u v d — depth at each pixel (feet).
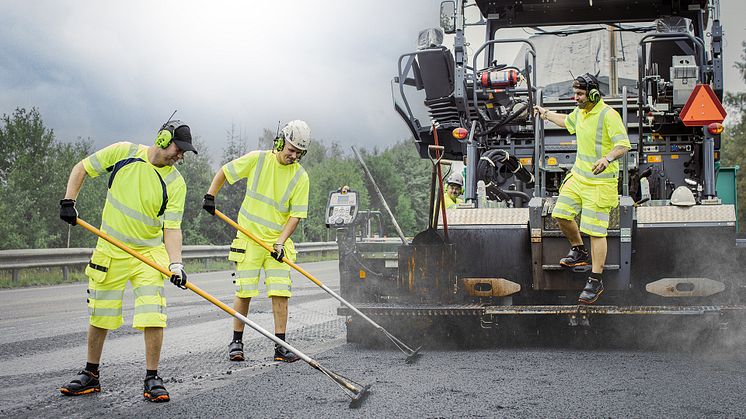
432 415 13.76
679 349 22.03
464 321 22.36
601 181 21.53
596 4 30.86
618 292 22.57
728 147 124.67
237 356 20.85
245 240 22.09
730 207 22.11
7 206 96.17
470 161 25.79
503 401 14.88
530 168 28.35
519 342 23.75
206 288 47.26
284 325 21.83
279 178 22.29
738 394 15.51
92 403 15.23
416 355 20.68
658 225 22.21
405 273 23.30
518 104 27.27
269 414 13.98
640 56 24.88
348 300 24.94
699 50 26.21
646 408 14.26
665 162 27.14
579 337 23.43
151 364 15.75
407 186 160.35
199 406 14.76
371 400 15.05
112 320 16.37
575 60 31.12
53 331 27.30
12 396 15.96
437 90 29.22
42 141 108.88
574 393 15.62
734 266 21.88
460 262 23.50
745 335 21.29
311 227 135.33
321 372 17.40
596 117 21.75
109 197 16.42
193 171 117.50
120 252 16.20
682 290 21.98
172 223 16.42
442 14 27.81
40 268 59.57
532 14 31.50
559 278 22.13
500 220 23.43
